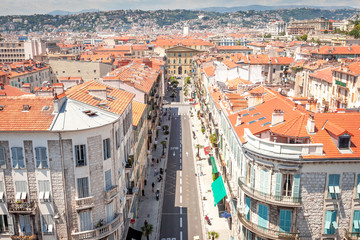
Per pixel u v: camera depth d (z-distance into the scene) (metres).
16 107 42.34
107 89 56.56
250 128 49.97
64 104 43.16
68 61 147.62
